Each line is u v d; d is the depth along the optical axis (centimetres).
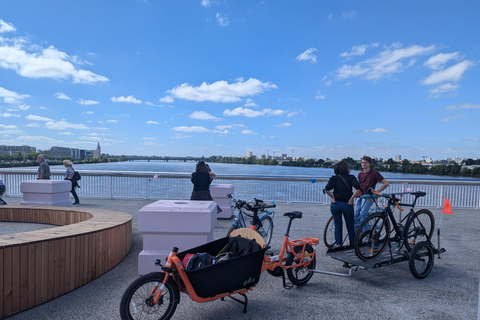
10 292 334
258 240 370
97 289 408
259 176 1296
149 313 319
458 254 606
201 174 791
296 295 402
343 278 468
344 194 543
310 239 450
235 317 340
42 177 1141
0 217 852
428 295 405
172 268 320
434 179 1270
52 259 376
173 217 455
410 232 509
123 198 1318
